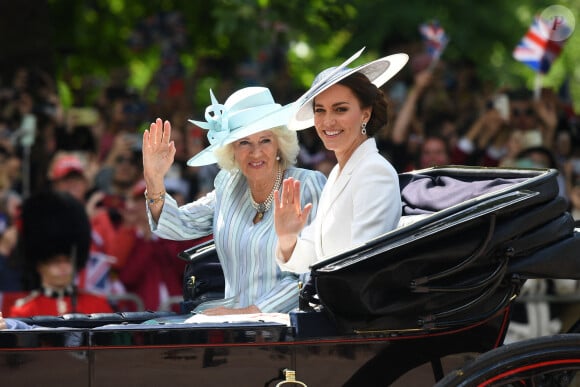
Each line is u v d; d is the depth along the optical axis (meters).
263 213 17.14
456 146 33.00
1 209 29.75
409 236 13.98
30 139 31.48
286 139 17.09
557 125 33.78
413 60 34.53
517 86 37.84
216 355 13.89
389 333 14.23
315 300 14.60
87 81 40.97
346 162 15.65
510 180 15.38
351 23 37.69
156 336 13.80
